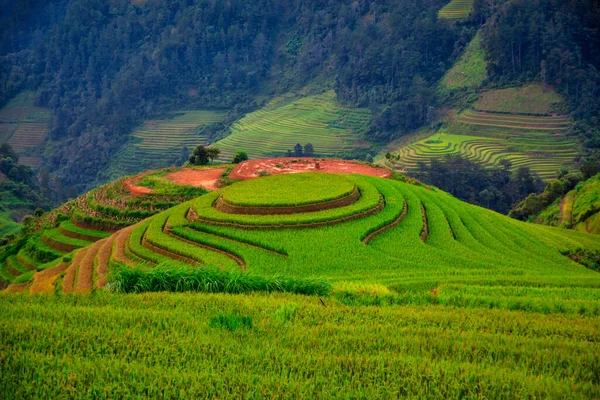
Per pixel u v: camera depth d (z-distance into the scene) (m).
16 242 47.47
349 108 139.75
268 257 24.97
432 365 11.12
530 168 92.50
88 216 45.03
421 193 41.41
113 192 49.03
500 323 14.32
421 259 25.64
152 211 44.53
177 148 144.12
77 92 180.25
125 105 160.75
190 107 165.75
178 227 30.56
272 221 29.45
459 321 14.41
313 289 17.81
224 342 12.23
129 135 152.75
